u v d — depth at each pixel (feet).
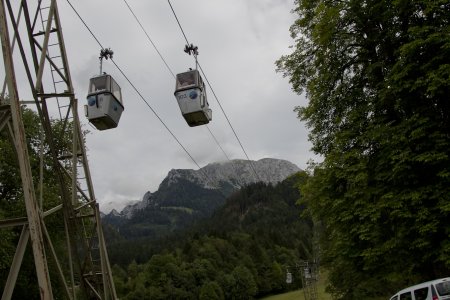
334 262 87.20
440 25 59.98
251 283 416.87
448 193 54.85
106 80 75.25
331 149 71.67
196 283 405.18
